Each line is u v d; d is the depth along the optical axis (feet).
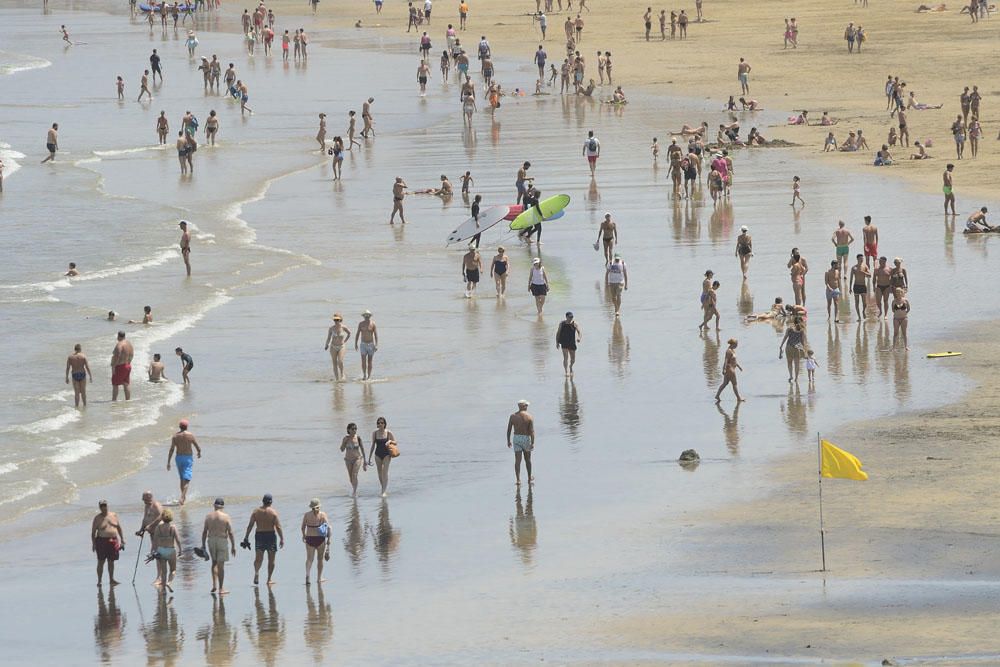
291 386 365.81
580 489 282.15
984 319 396.16
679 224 540.11
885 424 310.65
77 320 435.12
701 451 300.81
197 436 328.08
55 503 288.30
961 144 649.20
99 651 214.48
